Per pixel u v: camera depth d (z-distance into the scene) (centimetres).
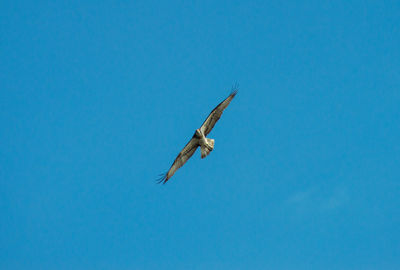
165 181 3775
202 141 3731
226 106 3706
